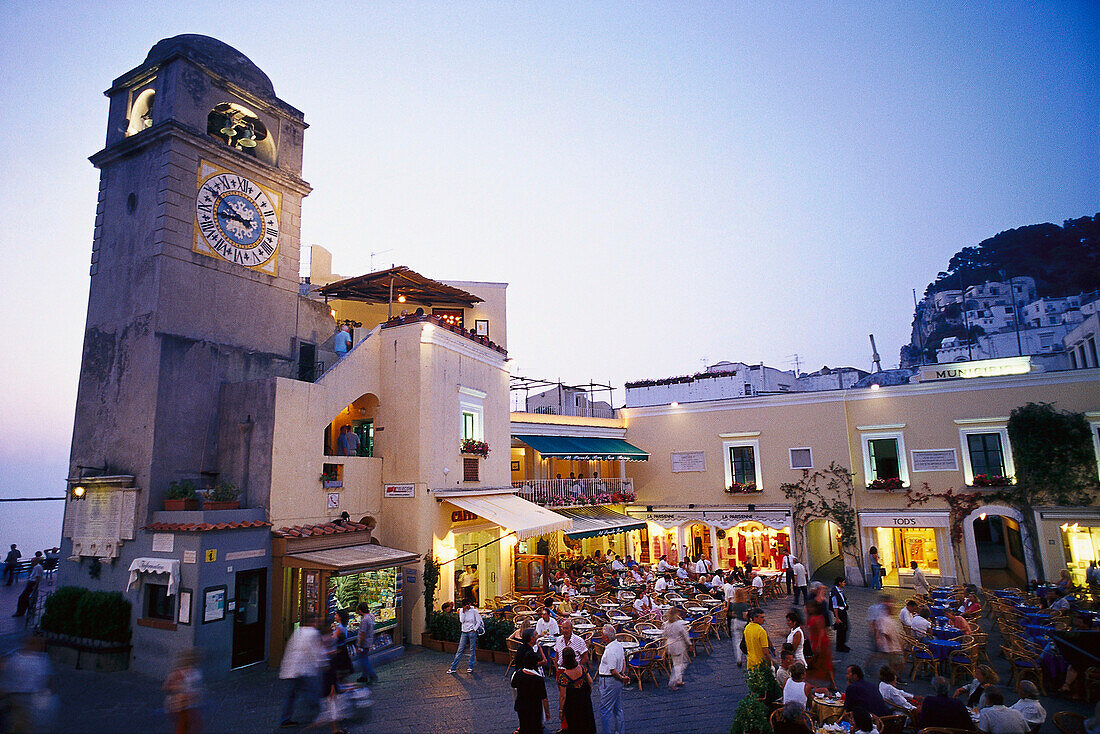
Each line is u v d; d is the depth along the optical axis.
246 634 13.68
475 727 10.50
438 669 14.05
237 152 17.34
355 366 17.95
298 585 14.26
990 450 24.89
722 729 10.49
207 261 16.45
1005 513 24.17
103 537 14.67
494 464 21.91
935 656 13.17
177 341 15.44
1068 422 23.56
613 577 21.31
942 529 25.28
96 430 15.82
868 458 26.86
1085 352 33.34
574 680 9.11
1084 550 22.72
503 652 14.55
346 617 12.89
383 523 17.94
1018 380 24.72
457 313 27.36
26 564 23.91
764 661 10.44
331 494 16.44
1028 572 23.52
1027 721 8.77
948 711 8.73
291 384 15.66
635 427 31.45
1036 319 76.88
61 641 14.11
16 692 8.91
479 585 20.08
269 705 11.37
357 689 11.45
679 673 12.84
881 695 9.41
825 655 11.65
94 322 16.64
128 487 14.59
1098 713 8.30
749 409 29.03
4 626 16.28
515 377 28.53
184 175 16.12
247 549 13.88
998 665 14.45
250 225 17.75
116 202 16.95
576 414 33.38
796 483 27.72
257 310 17.66
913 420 26.20
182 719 8.39
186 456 15.26
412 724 10.64
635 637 13.84
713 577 21.20
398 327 18.91
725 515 28.56
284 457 15.20
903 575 25.83
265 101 18.47
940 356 65.00
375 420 18.73
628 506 30.62
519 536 17.48
